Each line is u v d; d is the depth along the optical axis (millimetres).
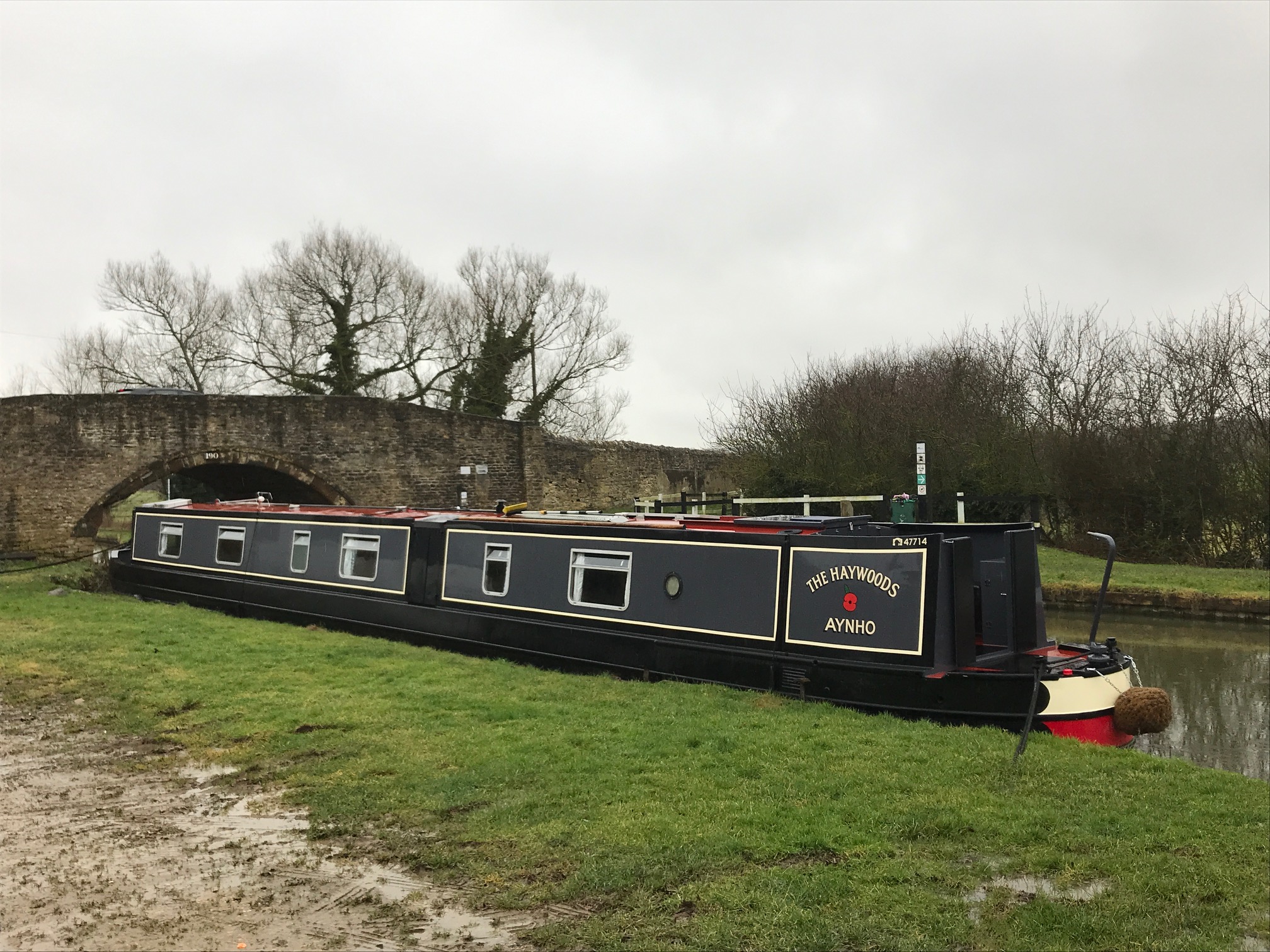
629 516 12164
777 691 9117
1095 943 4246
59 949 4535
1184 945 4184
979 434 24828
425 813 6098
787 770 6648
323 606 13609
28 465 22516
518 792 6340
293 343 37656
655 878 5000
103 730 8344
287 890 5148
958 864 5121
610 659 10398
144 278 38031
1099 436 24562
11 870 5480
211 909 4941
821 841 5414
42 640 11945
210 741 7887
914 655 8289
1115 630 16391
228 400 25156
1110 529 24312
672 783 6430
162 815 6320
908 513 16141
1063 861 5098
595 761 6918
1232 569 21938
